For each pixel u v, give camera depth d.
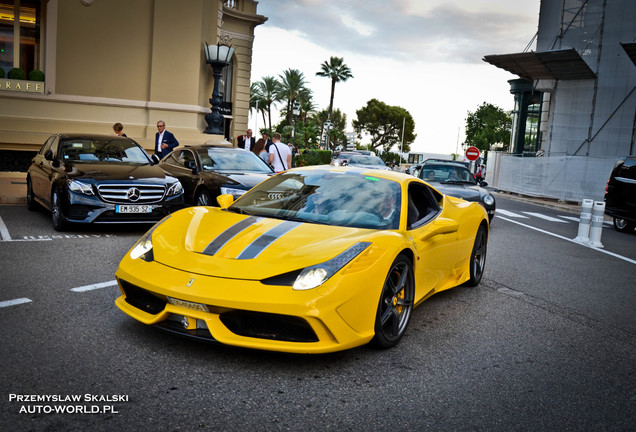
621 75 23.89
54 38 14.41
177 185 7.93
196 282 3.24
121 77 15.28
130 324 3.91
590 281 6.95
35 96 14.23
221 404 2.81
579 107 25.44
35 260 5.74
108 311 4.18
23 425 2.47
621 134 24.05
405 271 3.93
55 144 8.74
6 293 4.51
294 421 2.70
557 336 4.50
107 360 3.26
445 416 2.89
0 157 13.93
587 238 10.66
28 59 14.48
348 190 4.48
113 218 7.45
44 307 4.19
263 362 3.39
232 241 3.61
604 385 3.51
